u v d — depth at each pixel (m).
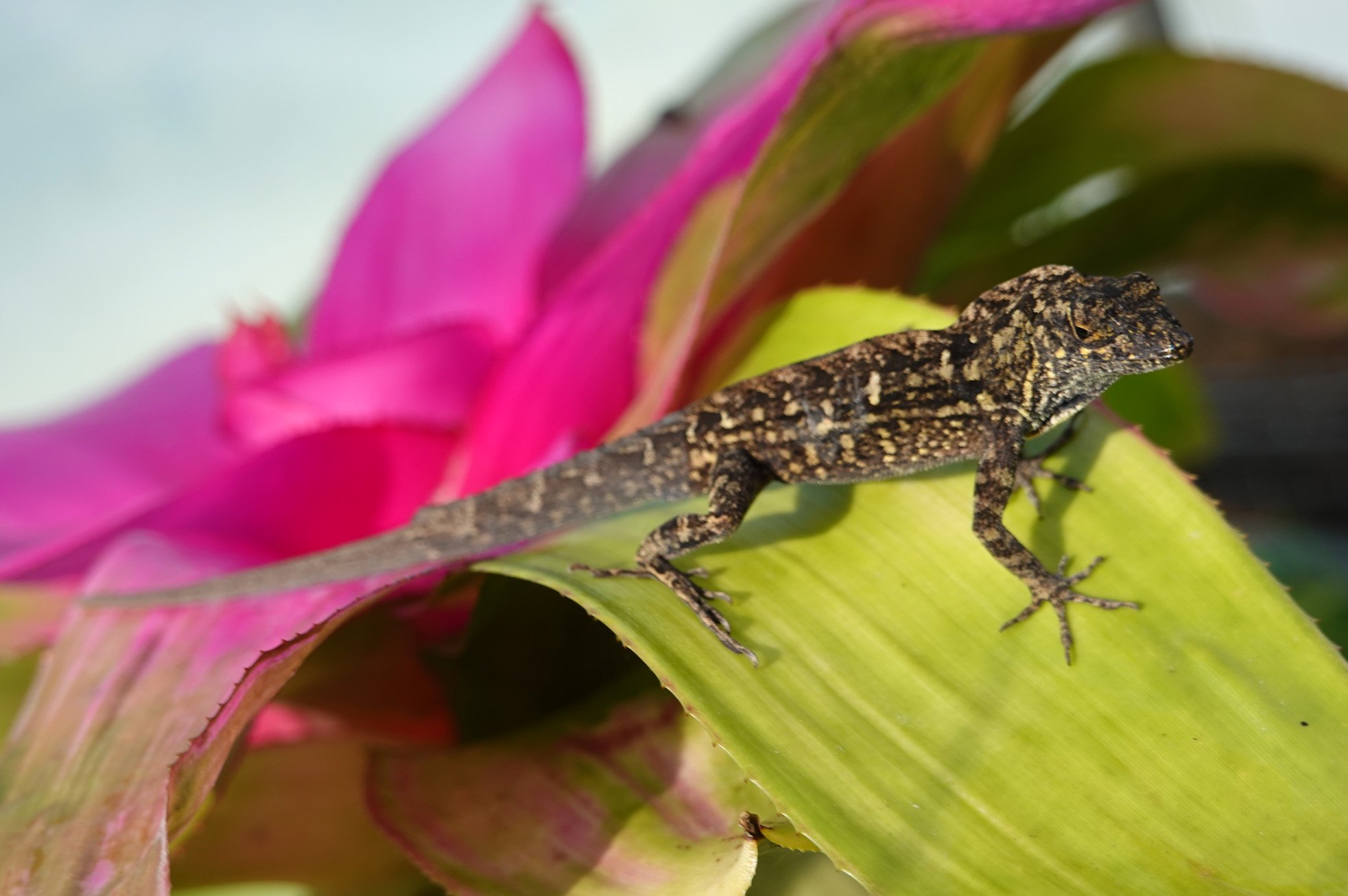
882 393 0.42
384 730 0.41
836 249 0.43
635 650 0.38
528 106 0.46
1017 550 0.39
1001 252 0.47
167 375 0.48
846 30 0.39
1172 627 0.38
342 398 0.43
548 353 0.42
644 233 0.42
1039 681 0.38
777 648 0.39
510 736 0.40
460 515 0.42
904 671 0.39
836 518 0.40
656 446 0.42
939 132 0.43
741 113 0.42
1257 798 0.37
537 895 0.39
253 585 0.41
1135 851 0.37
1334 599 0.51
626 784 0.39
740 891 0.38
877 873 0.37
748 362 0.42
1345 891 0.37
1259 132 0.45
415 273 0.45
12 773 0.40
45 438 0.46
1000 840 0.37
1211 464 0.72
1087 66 0.45
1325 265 0.47
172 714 0.40
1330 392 0.69
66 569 0.44
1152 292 0.41
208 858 0.41
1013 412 0.41
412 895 0.42
